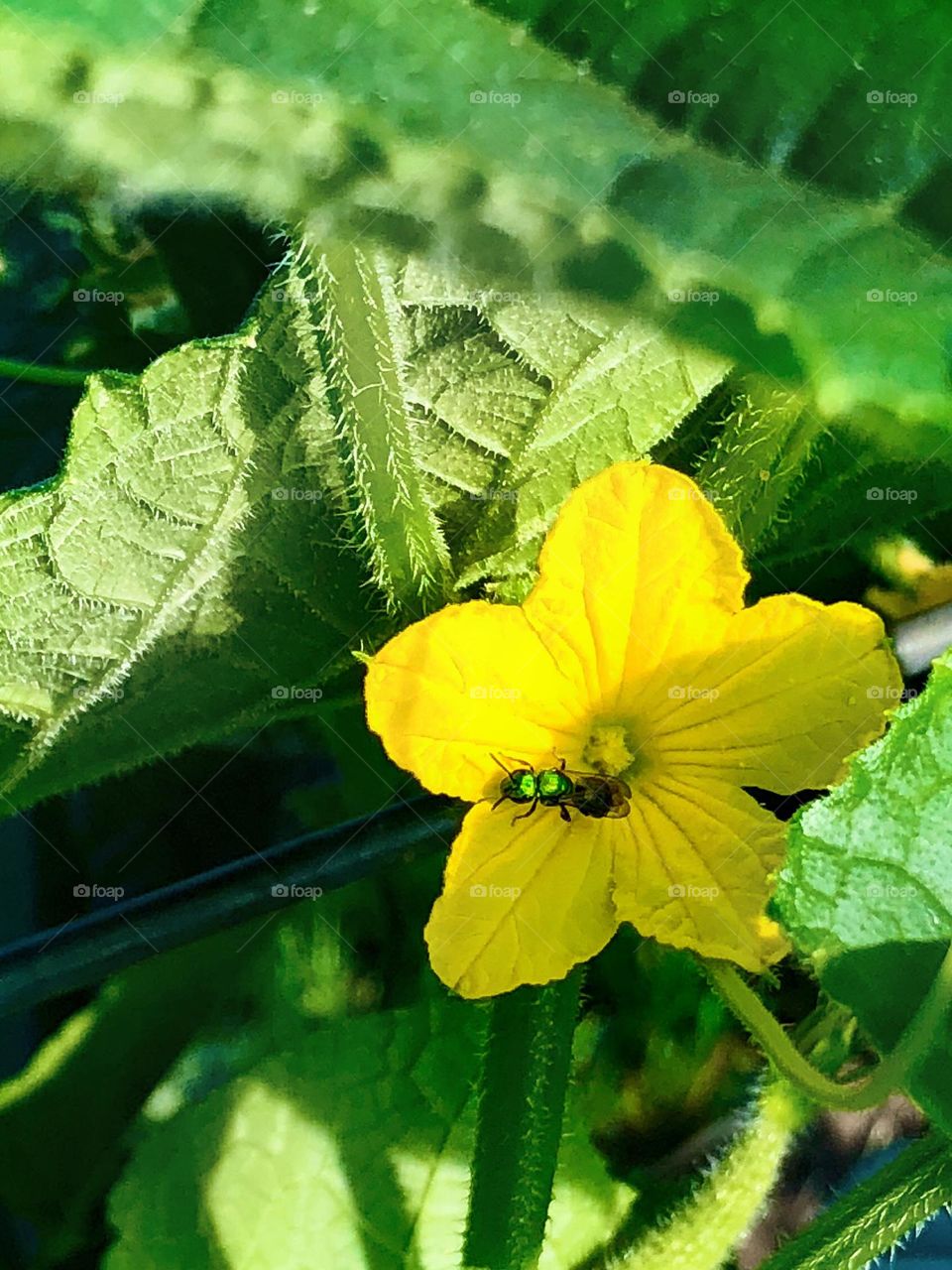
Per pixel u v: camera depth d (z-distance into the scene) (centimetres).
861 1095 9
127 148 10
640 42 8
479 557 12
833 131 9
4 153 10
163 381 12
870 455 12
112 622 12
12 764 12
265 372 12
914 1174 10
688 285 10
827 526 12
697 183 9
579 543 9
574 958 10
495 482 12
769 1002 12
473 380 12
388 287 11
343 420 11
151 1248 12
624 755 10
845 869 8
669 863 10
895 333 10
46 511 12
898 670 9
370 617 12
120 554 12
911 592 12
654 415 12
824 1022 12
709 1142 12
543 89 9
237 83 9
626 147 9
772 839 10
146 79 9
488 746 10
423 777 9
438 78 9
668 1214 12
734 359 11
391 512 12
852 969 8
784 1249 10
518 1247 10
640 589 9
